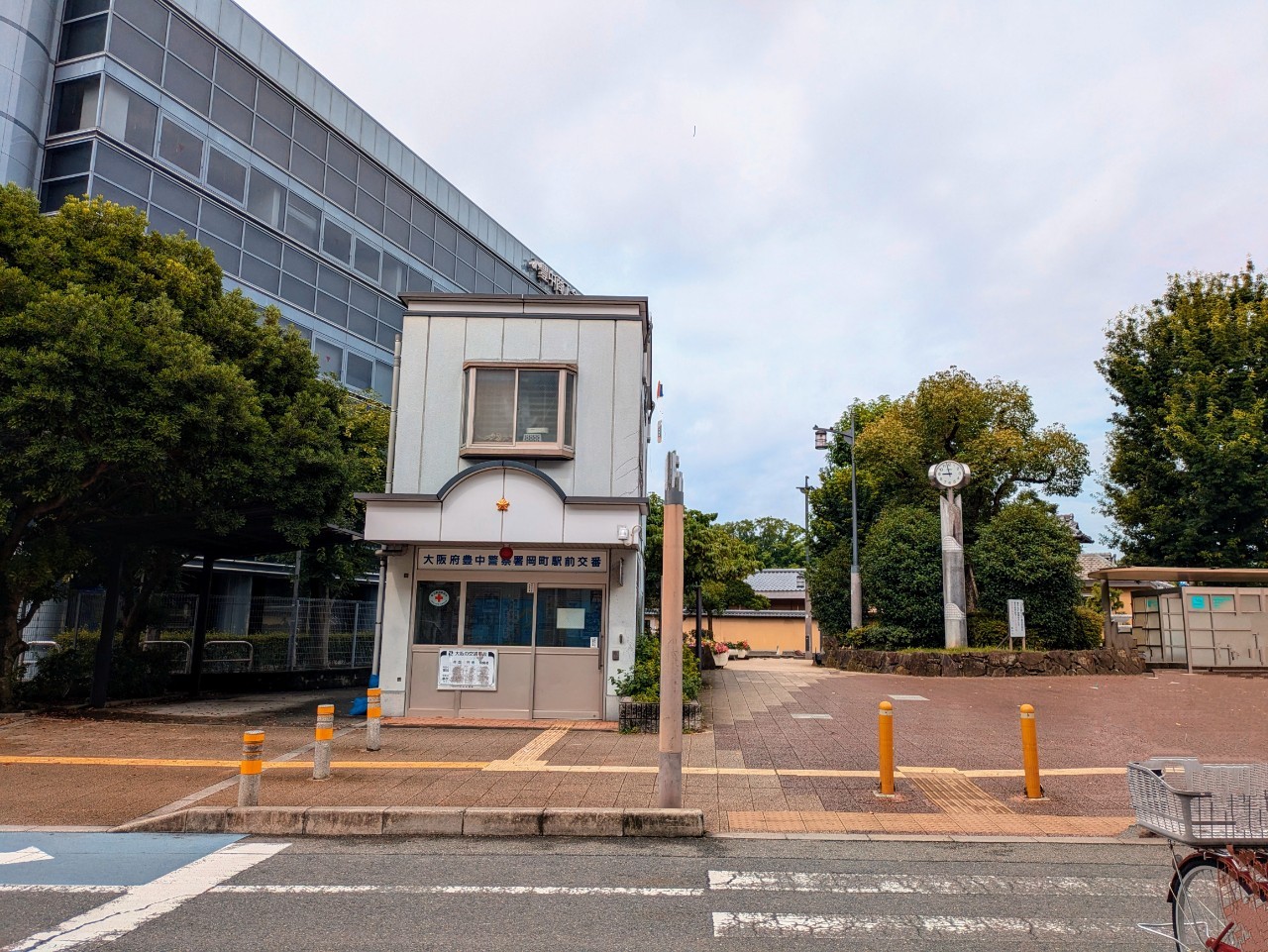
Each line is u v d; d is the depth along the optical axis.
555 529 12.97
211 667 19.44
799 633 42.53
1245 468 23.23
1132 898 5.66
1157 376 26.09
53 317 11.22
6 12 21.83
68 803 8.10
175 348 11.97
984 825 7.53
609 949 4.73
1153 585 23.42
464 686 13.27
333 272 30.03
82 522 14.38
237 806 7.57
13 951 4.63
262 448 13.58
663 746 7.68
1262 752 10.66
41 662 15.73
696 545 21.08
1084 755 10.58
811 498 35.41
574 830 7.27
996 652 20.72
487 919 5.18
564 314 14.15
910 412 26.62
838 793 8.68
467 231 38.12
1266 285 26.28
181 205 24.41
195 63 25.19
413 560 13.61
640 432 13.98
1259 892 4.04
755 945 4.80
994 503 26.22
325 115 29.97
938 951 4.73
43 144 22.55
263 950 4.68
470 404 13.81
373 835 7.28
